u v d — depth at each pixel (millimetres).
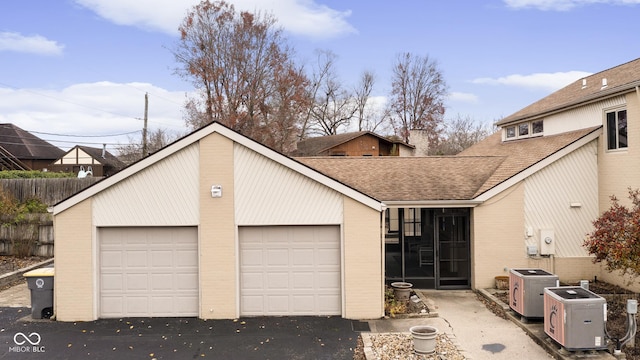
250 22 42438
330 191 13016
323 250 13211
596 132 15625
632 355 9766
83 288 12820
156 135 52562
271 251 13211
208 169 12938
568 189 15734
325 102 56344
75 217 12859
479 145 25312
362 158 19125
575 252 15703
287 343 11086
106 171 49750
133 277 13109
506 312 12930
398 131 54000
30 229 20578
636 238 10508
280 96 43219
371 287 12922
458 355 10062
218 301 12891
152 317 13047
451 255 16219
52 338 11469
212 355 10414
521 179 15539
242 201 12969
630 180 14320
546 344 10531
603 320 9641
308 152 42281
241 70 42094
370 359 9867
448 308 13789
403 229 16359
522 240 15633
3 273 17422
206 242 12898
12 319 12961
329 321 12641
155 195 12938
